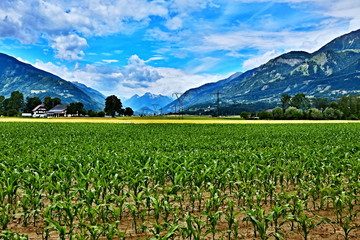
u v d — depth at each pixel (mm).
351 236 8062
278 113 117188
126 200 11148
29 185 10867
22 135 36656
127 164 13594
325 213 9875
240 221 9227
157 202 8523
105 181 11078
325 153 16656
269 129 52438
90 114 172750
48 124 66438
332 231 8406
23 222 8883
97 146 23312
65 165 13781
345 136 35469
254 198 11461
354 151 20203
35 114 194750
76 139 30938
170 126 63031
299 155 16094
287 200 10375
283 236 8070
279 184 13578
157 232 7234
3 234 6793
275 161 15766
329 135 37938
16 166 12680
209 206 8812
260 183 11391
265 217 7625
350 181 11961
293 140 31172
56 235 8273
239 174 12617
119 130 48656
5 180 10414
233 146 25734
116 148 21641
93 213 8484
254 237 8031
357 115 121562
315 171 12914
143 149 21625
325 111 116750
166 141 29656
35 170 12570
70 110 193250
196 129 52812
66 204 8531
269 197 11688
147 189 9664
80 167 12734
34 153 18656
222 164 13953
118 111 182625
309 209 10141
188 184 12047
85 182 10344
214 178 12008
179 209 10266
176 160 14797
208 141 30406
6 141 27391
